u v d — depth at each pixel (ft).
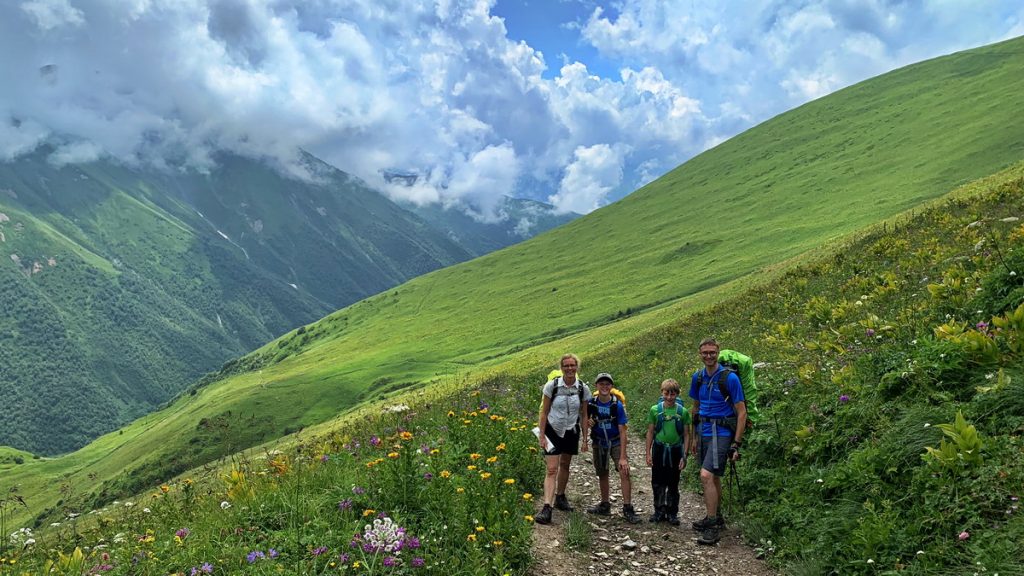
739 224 524.52
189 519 24.57
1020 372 21.71
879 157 508.12
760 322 73.10
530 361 203.31
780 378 37.76
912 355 26.68
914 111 582.76
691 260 490.90
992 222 58.85
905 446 21.39
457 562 18.72
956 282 35.12
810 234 388.78
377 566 18.15
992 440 18.92
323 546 18.51
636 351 103.30
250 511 22.76
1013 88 505.66
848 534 19.71
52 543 24.48
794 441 28.02
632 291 479.82
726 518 26.84
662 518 27.43
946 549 16.79
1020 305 24.76
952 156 409.90
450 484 23.32
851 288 62.44
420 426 38.86
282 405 539.29
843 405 27.14
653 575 21.89
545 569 21.85
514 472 29.45
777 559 21.77
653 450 27.81
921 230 74.28
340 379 573.33
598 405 28.66
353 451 33.45
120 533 23.97
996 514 16.93
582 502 31.01
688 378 59.88
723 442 25.48
